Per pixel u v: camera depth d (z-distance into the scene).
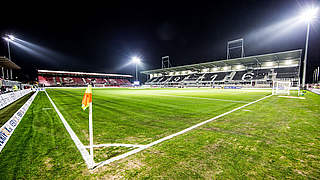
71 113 5.96
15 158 2.33
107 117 5.19
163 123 4.35
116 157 2.34
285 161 2.19
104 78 69.00
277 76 33.47
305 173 1.90
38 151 2.57
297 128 3.77
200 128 3.81
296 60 33.91
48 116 5.42
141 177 1.82
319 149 2.58
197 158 2.28
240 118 4.89
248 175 1.85
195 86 46.22
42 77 54.94
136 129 3.78
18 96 12.10
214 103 8.67
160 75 62.91
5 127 3.43
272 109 6.54
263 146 2.70
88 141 3.01
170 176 1.84
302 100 9.83
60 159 2.29
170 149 2.60
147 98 11.91
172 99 11.01
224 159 2.25
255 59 36.34
